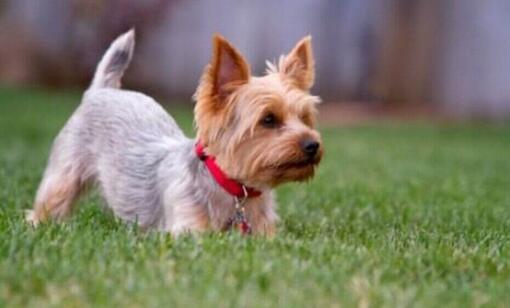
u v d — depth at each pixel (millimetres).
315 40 28016
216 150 9070
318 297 6848
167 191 9281
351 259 7879
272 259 7672
